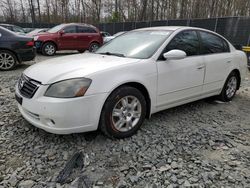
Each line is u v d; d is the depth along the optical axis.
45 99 2.84
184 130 3.64
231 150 3.15
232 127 3.86
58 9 38.41
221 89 4.83
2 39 7.58
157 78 3.51
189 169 2.71
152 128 3.66
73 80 2.87
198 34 4.33
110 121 3.10
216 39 4.72
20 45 7.88
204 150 3.13
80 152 2.94
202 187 2.44
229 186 2.47
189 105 4.80
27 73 3.34
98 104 2.95
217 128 3.79
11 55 7.80
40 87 2.92
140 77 3.31
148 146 3.14
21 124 3.63
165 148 3.11
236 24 13.05
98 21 37.59
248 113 4.51
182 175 2.59
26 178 2.51
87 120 2.93
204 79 4.30
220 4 31.89
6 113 4.03
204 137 3.46
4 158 2.83
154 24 19.59
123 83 3.13
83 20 38.16
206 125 3.88
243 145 3.30
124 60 3.41
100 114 3.02
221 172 2.68
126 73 3.19
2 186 2.38
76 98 2.81
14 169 2.64
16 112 4.07
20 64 8.95
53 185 2.41
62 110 2.78
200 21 15.42
